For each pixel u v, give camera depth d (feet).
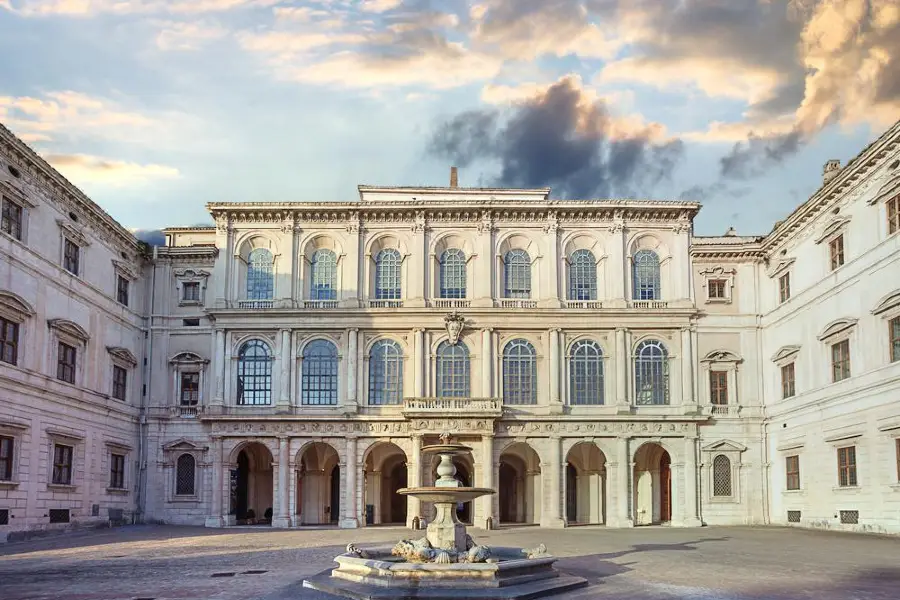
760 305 240.32
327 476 252.62
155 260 245.04
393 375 236.02
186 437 236.22
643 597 84.38
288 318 236.22
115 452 222.28
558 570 100.22
